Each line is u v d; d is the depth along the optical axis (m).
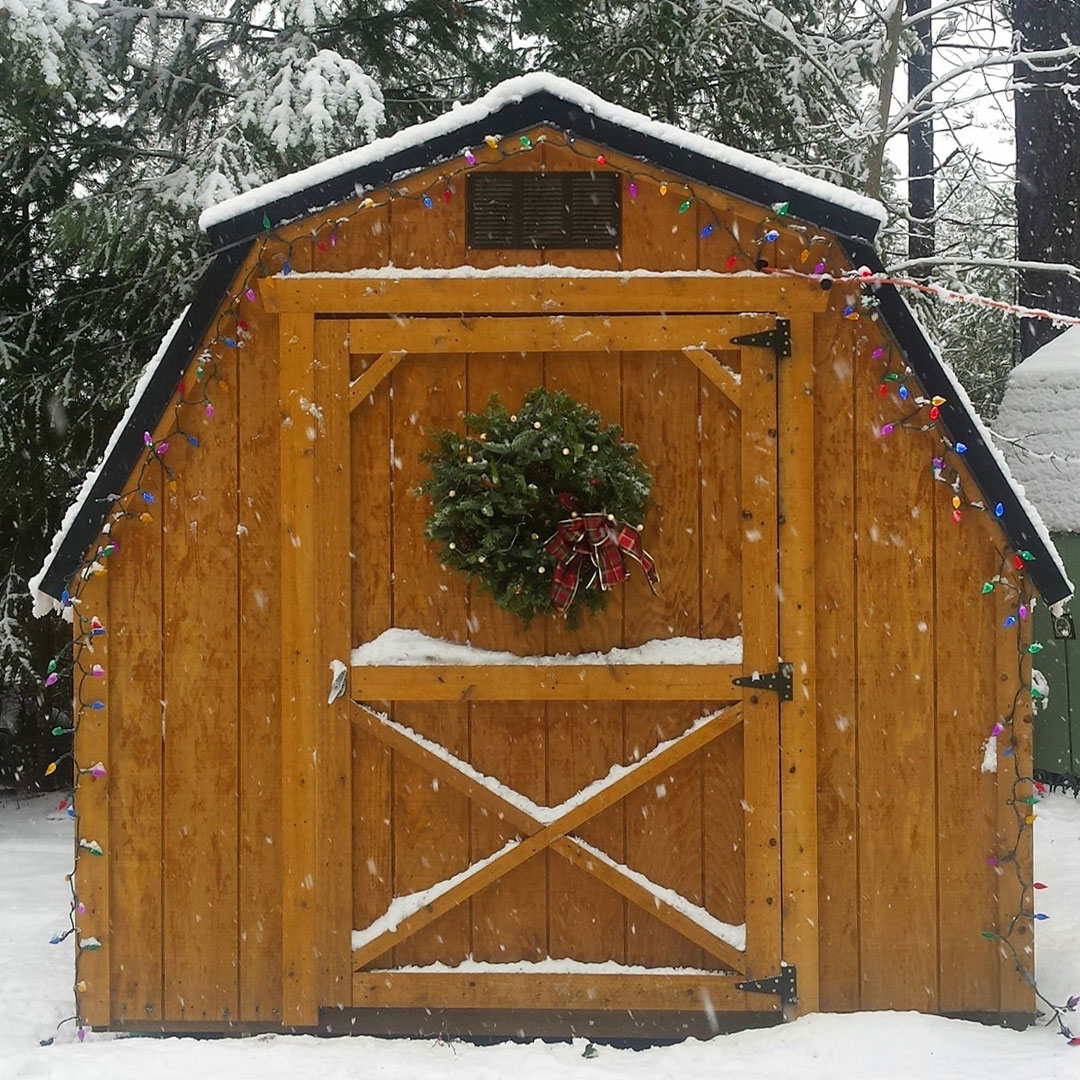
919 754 4.49
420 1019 4.45
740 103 11.28
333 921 4.43
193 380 4.49
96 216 8.45
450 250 4.43
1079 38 11.12
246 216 4.34
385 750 4.47
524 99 4.29
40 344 9.66
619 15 11.89
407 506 4.45
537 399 4.26
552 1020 4.44
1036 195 11.23
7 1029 4.57
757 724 4.40
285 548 4.44
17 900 6.43
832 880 4.48
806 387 4.40
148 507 4.50
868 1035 4.18
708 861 4.45
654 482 4.44
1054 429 9.39
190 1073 4.03
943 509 4.49
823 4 11.66
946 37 11.15
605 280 4.39
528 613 4.28
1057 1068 3.89
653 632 4.45
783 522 4.41
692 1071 3.99
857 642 4.48
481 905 4.48
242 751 4.52
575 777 4.45
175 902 4.52
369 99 8.39
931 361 4.41
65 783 10.22
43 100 8.58
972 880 4.49
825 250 4.41
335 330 4.43
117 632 4.52
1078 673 8.88
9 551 9.59
